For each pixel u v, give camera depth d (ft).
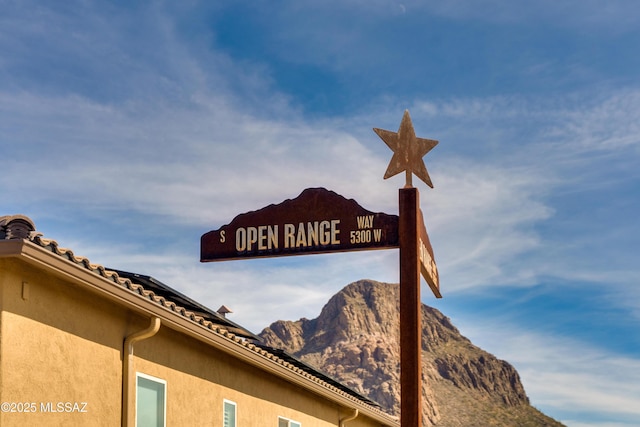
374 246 47.78
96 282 38.29
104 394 42.11
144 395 46.42
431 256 53.52
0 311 34.71
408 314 46.73
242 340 55.21
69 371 39.24
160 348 48.37
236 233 49.62
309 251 48.49
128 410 43.50
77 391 39.81
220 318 57.47
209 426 53.93
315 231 48.65
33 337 36.70
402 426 45.91
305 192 49.29
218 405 55.52
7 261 35.19
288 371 62.69
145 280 47.78
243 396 59.93
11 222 34.06
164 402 48.26
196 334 48.14
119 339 43.86
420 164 48.70
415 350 46.42
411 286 46.88
